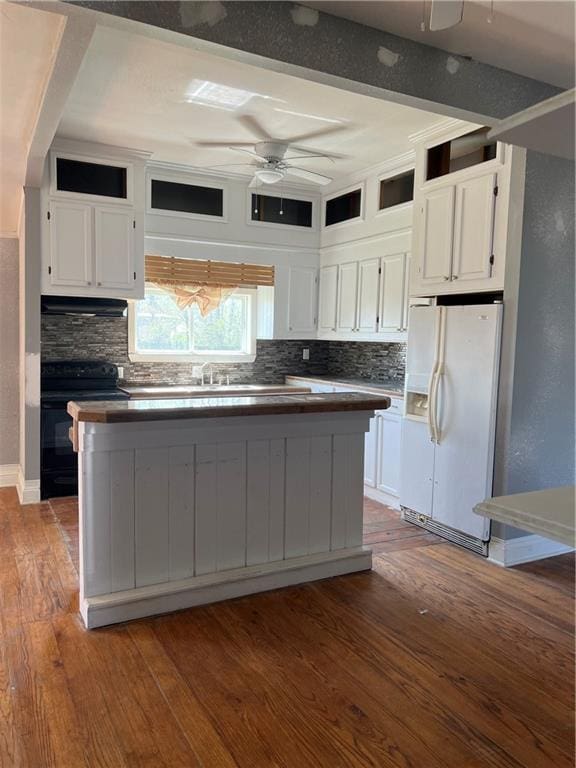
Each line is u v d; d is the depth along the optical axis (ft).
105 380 16.74
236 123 12.75
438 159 13.09
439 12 5.76
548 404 11.71
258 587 9.86
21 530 12.66
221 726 6.49
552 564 11.46
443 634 8.62
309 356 20.59
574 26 7.93
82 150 14.28
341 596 9.83
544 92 9.70
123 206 14.99
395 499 14.96
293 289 18.89
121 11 6.42
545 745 6.29
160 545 9.16
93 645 8.11
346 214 17.89
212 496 9.51
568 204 11.48
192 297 17.76
